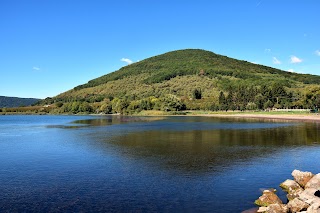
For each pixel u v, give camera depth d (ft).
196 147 163.12
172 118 500.33
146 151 151.23
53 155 143.02
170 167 115.03
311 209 63.57
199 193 84.48
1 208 74.90
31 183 95.76
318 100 485.15
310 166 116.37
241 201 78.13
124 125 339.36
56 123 401.70
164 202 77.87
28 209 74.18
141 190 87.40
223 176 101.91
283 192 84.89
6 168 116.37
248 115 515.91
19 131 279.28
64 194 84.79
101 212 72.02
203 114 615.16
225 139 196.34
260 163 121.70
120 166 117.39
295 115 447.42
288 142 180.75
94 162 125.39
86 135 231.50
